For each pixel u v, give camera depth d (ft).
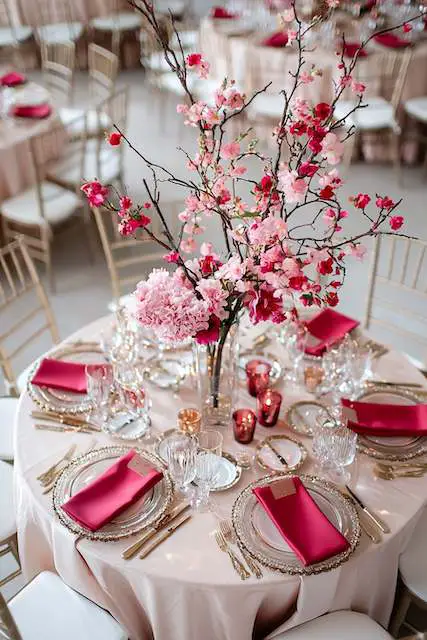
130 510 5.76
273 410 6.59
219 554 5.43
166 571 5.29
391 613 6.73
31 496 5.93
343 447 5.99
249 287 5.27
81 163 13.06
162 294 5.37
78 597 6.05
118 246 9.49
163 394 7.12
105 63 15.79
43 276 13.67
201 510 5.79
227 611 5.35
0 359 8.30
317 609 5.58
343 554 5.38
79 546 5.49
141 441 6.51
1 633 5.73
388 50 16.31
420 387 7.27
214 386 6.51
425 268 13.28
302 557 5.24
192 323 5.30
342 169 17.25
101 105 12.72
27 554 6.48
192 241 5.81
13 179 12.99
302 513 5.63
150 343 7.84
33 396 6.98
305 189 4.92
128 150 18.15
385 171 17.39
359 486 6.01
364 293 12.69
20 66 22.48
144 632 6.19
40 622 5.83
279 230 4.90
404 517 5.74
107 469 6.13
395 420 6.59
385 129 17.17
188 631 5.58
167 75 18.52
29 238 13.44
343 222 14.62
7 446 7.60
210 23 18.25
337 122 5.14
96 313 12.55
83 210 15.51
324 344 7.66
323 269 5.00
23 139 12.95
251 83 17.02
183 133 19.29
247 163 16.87
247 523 5.65
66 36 22.26
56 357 7.60
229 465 6.23
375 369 7.55
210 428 6.70
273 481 6.00
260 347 7.84
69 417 6.77
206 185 5.38
